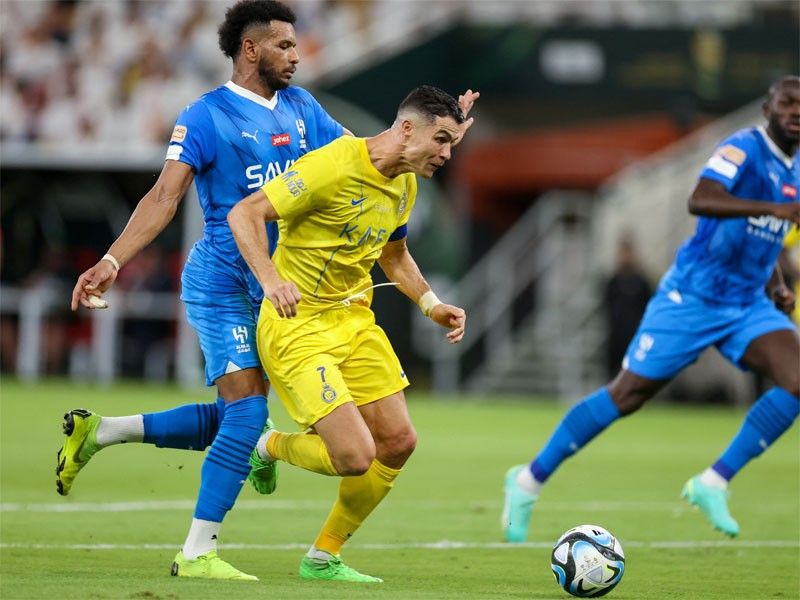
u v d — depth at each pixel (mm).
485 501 36875
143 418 23719
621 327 77000
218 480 21906
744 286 30000
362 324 22531
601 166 98375
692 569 25094
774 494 40094
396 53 93812
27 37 95875
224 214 23047
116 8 96688
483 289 98438
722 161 29328
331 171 21328
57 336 92312
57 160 91250
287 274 22047
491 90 95188
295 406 21984
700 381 85750
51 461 44375
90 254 97250
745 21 98688
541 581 23016
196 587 19953
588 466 48375
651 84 94562
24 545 25922
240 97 23328
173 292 89000
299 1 96250
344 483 22328
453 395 93500
